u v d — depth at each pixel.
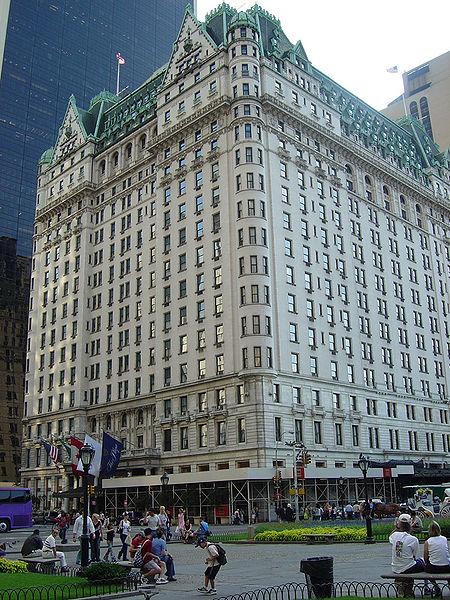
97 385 93.38
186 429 77.00
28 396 105.75
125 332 90.81
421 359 98.44
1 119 163.00
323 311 80.88
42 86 173.12
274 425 69.31
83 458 25.56
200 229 81.12
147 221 91.50
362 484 77.06
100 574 21.33
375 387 86.69
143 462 78.38
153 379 84.06
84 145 106.31
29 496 61.59
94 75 186.12
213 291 77.06
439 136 176.25
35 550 30.09
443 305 108.00
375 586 19.45
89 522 29.75
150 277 88.56
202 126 84.44
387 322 92.75
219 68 82.81
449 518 37.59
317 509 62.62
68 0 186.38
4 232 159.00
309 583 17.53
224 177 78.94
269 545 39.12
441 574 16.75
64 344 100.31
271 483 65.56
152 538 24.17
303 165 84.06
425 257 106.81
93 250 101.38
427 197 109.75
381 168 99.38
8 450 148.25
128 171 96.75
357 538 38.31
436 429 96.75
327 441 75.56
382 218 98.31
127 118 102.44
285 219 78.75
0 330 154.38
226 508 65.44
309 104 88.38
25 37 172.75
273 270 74.81
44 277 109.62
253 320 71.25
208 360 75.69
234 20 83.38
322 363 78.31
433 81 181.50
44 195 113.88
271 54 84.94
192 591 21.14
